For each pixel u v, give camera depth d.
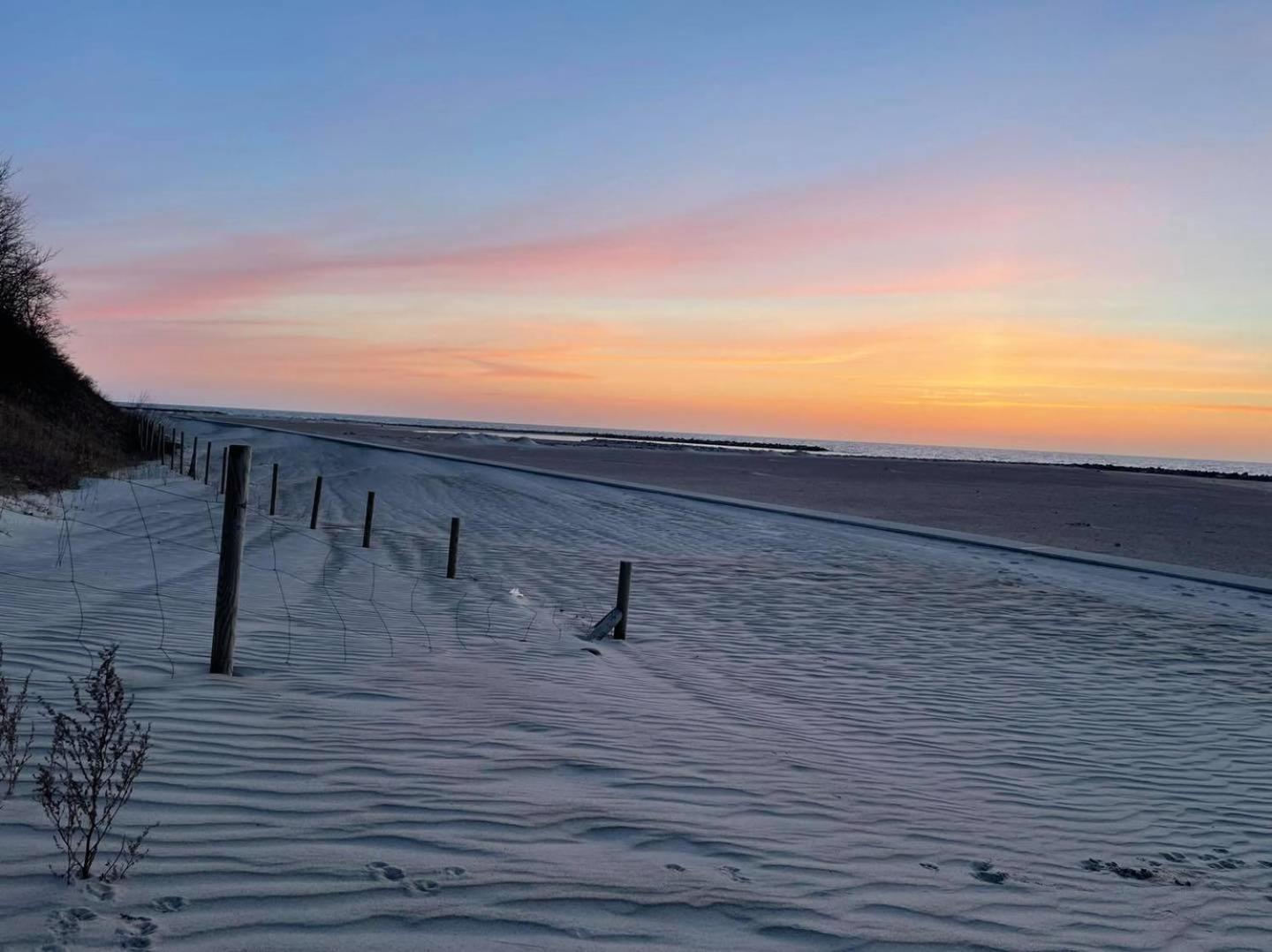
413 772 5.14
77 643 7.24
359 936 3.29
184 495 23.05
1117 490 60.91
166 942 3.12
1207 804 6.62
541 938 3.43
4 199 30.14
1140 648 12.46
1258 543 30.61
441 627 10.11
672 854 4.43
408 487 31.31
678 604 13.49
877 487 52.03
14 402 27.12
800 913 3.95
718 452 112.00
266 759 5.06
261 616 9.62
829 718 7.95
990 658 11.21
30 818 3.97
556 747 5.98
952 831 5.41
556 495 32.12
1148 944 4.19
